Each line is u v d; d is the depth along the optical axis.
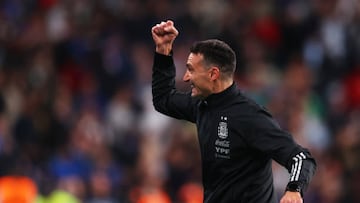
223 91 21.64
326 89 51.34
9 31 48.97
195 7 52.44
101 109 45.97
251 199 21.38
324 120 49.34
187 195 41.53
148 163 41.84
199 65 21.70
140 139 44.06
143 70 49.12
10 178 38.19
